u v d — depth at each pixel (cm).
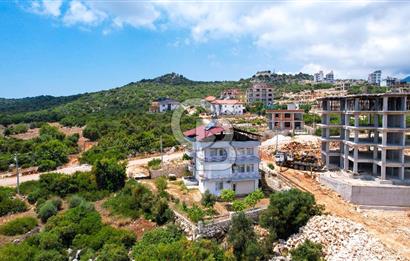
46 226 4266
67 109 17238
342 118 6088
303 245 3388
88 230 4109
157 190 4956
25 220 4462
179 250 3256
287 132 9500
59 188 5372
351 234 3478
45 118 15025
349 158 5634
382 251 3188
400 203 4506
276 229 3759
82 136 10638
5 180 6069
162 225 4147
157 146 8088
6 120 14425
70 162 7706
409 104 5134
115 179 5566
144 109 15138
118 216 4459
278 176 5556
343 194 4800
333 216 3894
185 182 5275
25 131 12162
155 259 3191
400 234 3662
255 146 4791
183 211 4172
